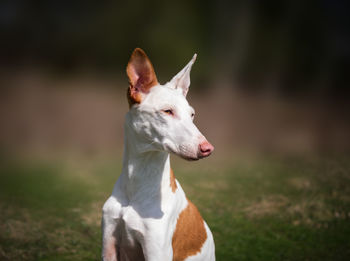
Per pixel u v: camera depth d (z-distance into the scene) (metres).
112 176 9.30
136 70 3.10
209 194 7.41
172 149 2.97
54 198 7.42
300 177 8.27
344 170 8.43
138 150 3.17
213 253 3.79
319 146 12.77
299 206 6.47
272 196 7.12
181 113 3.00
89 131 15.09
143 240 3.18
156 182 3.23
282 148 12.73
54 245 5.22
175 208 3.33
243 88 22.44
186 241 3.45
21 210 6.66
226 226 5.88
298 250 5.07
